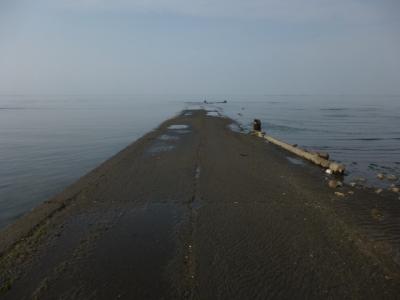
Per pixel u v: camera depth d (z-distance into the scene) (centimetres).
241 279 394
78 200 685
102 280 396
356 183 887
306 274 405
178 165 1014
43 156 1557
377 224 566
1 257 445
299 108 6009
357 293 369
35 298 362
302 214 605
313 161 1127
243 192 738
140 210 627
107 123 3334
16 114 4719
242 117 3797
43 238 506
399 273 409
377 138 2039
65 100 11644
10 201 898
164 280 395
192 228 542
